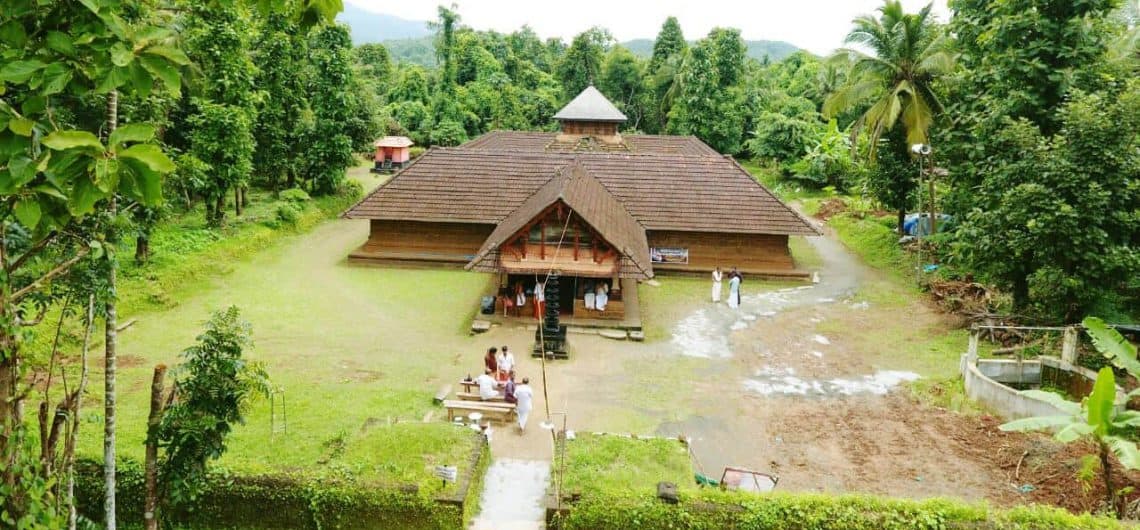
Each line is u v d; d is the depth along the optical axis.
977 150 28.09
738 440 18.55
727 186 35.34
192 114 35.03
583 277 27.86
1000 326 22.75
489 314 27.19
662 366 23.47
